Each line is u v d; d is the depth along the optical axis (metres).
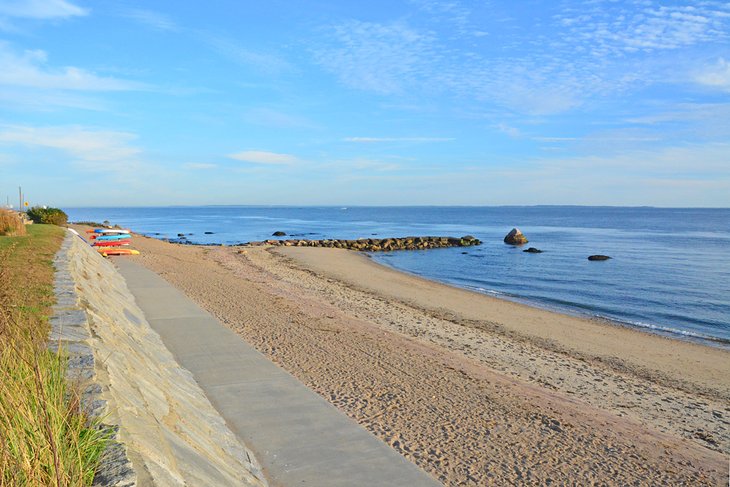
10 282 6.56
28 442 2.56
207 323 10.52
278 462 4.99
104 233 27.66
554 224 117.00
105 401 3.43
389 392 7.95
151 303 12.42
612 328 17.33
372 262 37.78
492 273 32.84
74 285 7.98
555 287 27.11
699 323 19.08
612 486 5.64
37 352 3.44
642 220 142.88
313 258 36.03
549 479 5.63
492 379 9.39
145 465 2.93
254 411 6.19
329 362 9.28
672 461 6.52
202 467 3.75
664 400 9.85
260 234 74.62
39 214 32.59
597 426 7.52
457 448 6.18
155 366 6.47
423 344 12.09
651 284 28.22
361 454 5.25
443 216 181.12
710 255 44.84
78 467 2.55
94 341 5.05
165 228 91.31
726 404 9.93
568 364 12.00
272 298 16.08
